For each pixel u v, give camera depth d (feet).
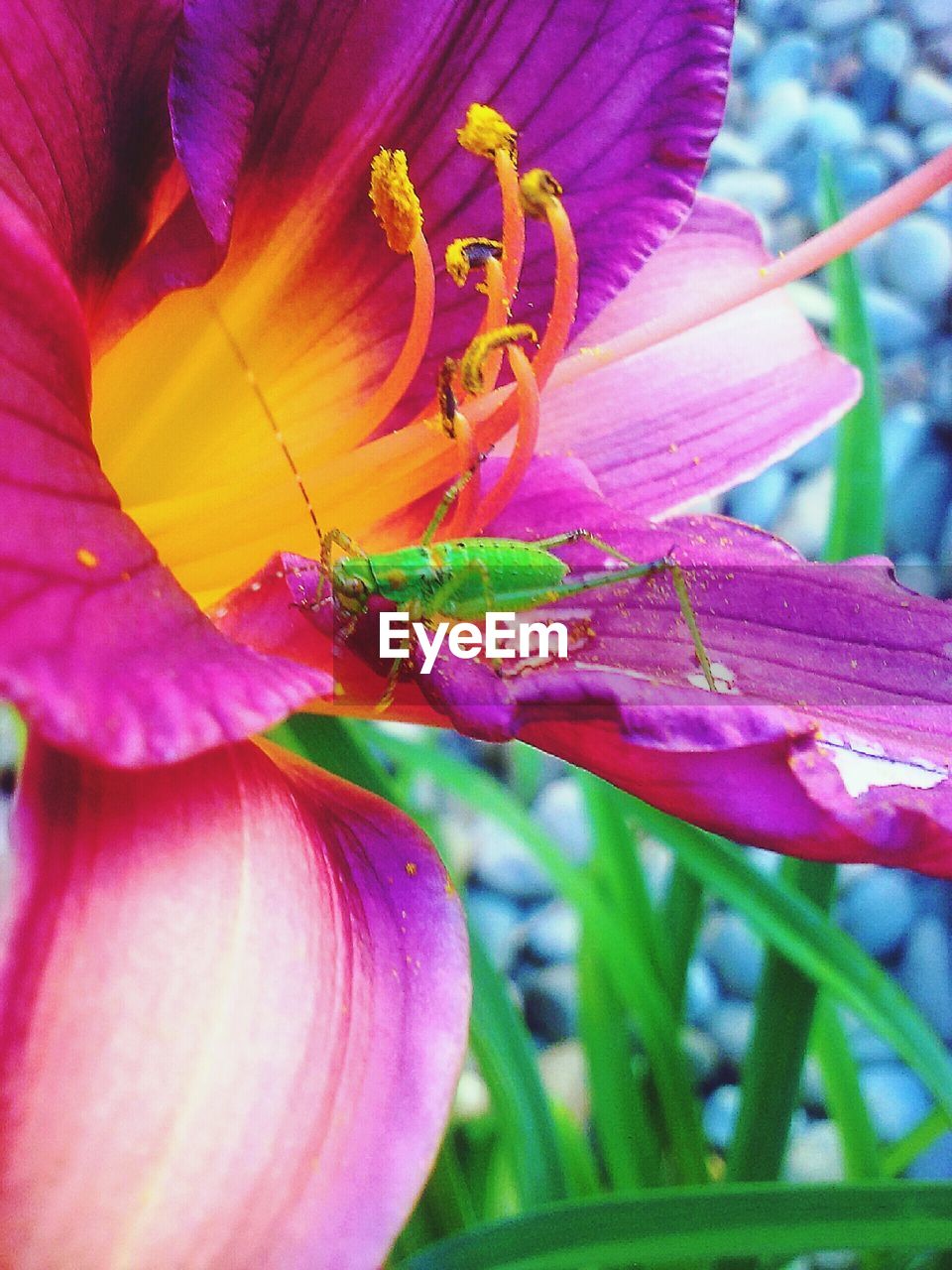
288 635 0.30
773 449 0.42
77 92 0.29
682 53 0.36
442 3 0.34
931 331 0.91
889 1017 0.39
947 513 0.81
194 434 0.34
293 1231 0.22
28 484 0.23
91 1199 0.21
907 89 1.04
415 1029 0.25
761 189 0.97
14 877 0.22
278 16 0.32
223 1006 0.23
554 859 0.47
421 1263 0.33
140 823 0.23
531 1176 0.40
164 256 0.32
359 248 0.35
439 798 0.73
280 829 0.26
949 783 0.28
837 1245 0.34
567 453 0.40
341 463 0.32
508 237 0.32
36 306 0.24
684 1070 0.45
